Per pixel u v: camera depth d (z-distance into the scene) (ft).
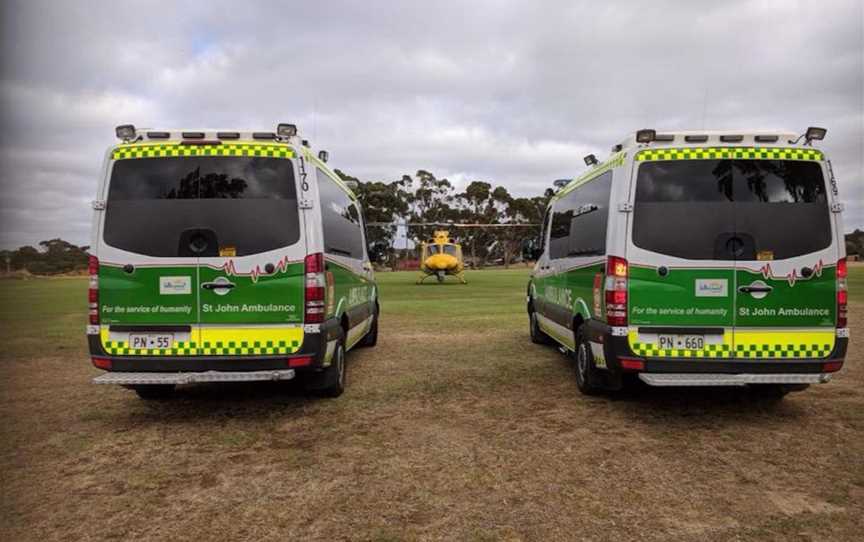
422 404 19.38
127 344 17.21
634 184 16.98
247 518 11.32
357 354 28.78
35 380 23.73
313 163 18.29
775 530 10.68
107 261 17.24
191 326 17.15
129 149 17.52
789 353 16.57
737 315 16.60
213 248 17.21
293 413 18.48
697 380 16.03
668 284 16.69
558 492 12.37
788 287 16.57
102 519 11.30
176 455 14.83
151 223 17.28
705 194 16.85
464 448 15.11
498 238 231.09
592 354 19.01
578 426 16.92
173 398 20.47
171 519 11.29
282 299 17.25
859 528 10.75
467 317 45.01
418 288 84.79
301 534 10.66
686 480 12.98
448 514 11.40
